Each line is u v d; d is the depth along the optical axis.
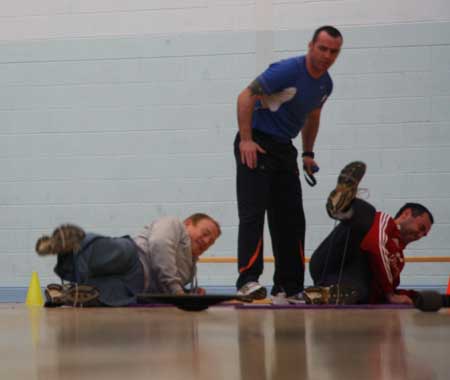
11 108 20.08
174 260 10.54
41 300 16.14
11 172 20.08
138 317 7.60
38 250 9.91
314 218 19.41
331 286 10.20
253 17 19.73
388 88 19.34
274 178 11.52
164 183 19.86
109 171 19.92
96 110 19.92
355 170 9.70
